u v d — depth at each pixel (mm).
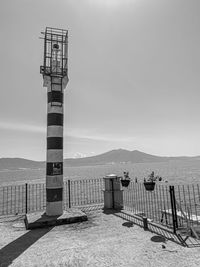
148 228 7699
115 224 8375
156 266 4828
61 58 10914
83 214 9414
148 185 9469
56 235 7383
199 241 6270
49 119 10344
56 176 9844
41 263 5230
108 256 5484
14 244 6609
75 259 5391
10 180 122562
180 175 91125
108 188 11445
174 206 7277
